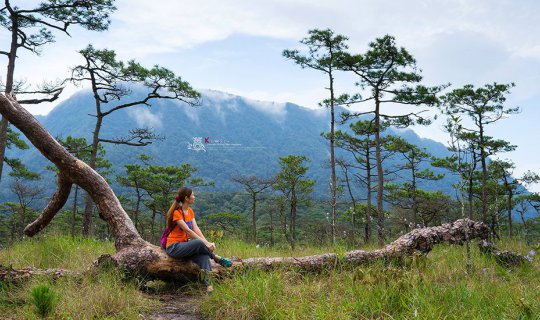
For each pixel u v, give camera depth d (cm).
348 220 3541
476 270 604
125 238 579
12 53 1458
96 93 1934
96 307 419
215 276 545
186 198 555
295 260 589
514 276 588
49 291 382
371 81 2033
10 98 652
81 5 1636
